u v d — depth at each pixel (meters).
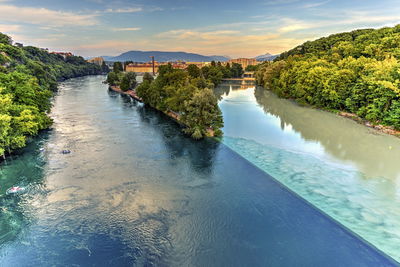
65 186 38.91
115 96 126.81
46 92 68.50
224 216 32.31
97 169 44.62
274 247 27.38
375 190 37.12
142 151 53.16
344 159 46.88
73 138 60.16
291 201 35.25
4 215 32.16
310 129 64.44
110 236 28.95
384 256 25.89
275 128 66.56
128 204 34.75
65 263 25.34
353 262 25.36
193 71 123.62
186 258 26.05
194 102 62.53
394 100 58.12
